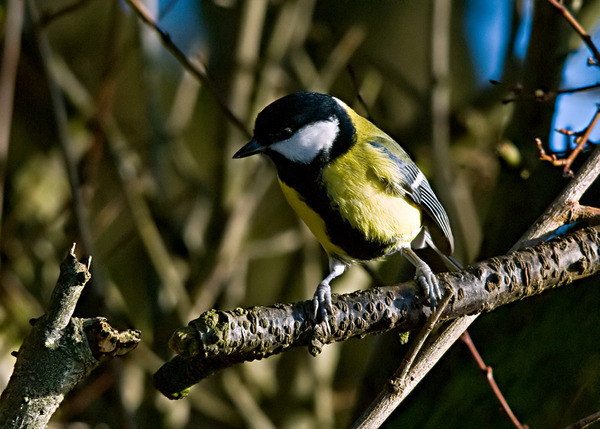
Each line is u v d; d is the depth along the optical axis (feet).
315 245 34.32
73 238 30.12
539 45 24.52
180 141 34.68
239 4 33.12
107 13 40.81
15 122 35.37
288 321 15.42
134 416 30.17
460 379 22.12
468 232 32.30
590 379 20.77
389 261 34.86
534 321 22.09
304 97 21.63
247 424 32.48
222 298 33.14
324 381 34.12
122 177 32.45
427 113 31.99
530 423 20.83
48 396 12.57
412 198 22.03
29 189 35.14
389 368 24.85
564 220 19.06
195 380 15.93
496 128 33.22
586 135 20.01
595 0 25.05
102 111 31.63
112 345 12.75
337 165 21.16
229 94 32.96
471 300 17.30
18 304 31.83
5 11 32.48
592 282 21.65
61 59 36.04
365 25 39.52
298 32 34.17
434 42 30.32
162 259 32.37
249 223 34.55
